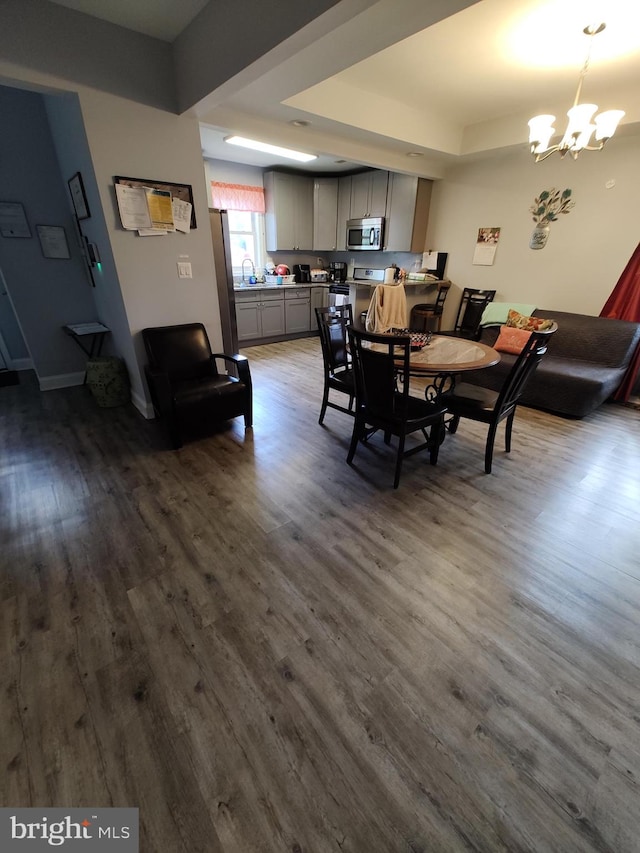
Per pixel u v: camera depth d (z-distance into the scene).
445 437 3.09
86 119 2.39
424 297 5.29
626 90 3.08
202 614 1.55
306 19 1.59
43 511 2.14
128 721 1.19
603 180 3.69
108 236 2.68
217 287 3.70
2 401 3.64
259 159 5.08
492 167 4.43
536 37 2.38
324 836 0.96
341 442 2.97
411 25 1.82
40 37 2.13
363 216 5.68
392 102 3.49
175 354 3.04
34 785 1.05
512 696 1.27
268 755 1.12
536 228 4.23
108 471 2.54
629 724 1.20
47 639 1.44
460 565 1.82
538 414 3.58
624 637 1.48
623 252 3.71
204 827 0.98
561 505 2.26
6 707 1.23
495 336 4.32
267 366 4.88
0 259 3.41
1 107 3.12
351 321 3.37
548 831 0.97
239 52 2.00
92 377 3.38
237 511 2.17
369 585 1.70
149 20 2.30
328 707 1.24
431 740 1.15
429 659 1.39
